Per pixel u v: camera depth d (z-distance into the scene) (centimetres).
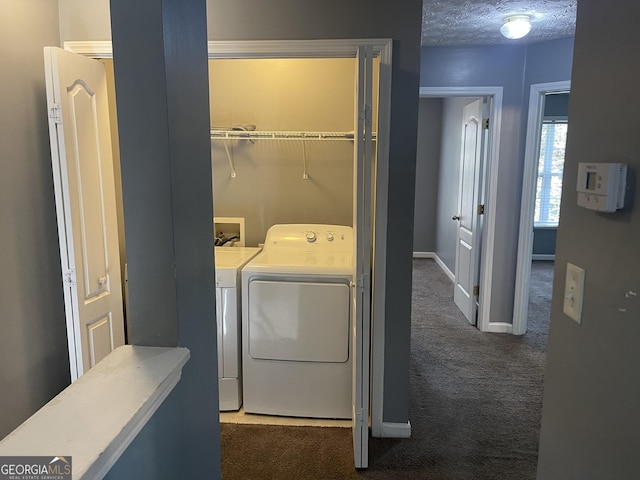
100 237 221
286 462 226
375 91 251
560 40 333
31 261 203
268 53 220
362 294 208
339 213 325
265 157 322
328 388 263
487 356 349
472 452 233
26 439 73
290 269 256
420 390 297
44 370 213
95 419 79
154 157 103
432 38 333
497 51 358
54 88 187
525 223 372
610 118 89
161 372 97
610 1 89
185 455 117
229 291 263
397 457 229
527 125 360
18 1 193
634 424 81
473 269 408
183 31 113
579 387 100
